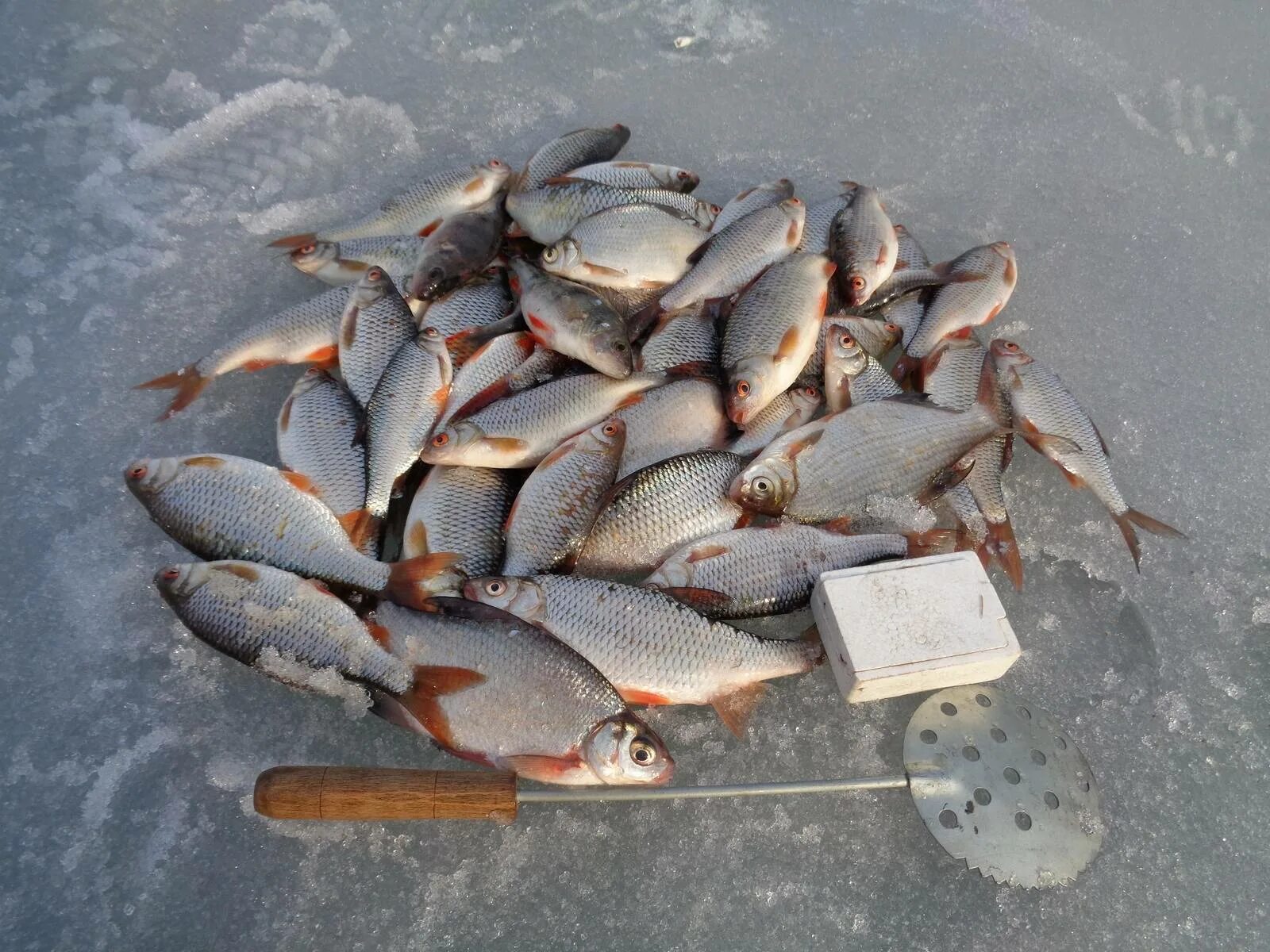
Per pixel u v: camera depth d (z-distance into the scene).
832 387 0.64
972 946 0.52
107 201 0.75
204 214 0.76
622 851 0.53
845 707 0.58
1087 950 0.53
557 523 0.57
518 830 0.54
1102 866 0.55
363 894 0.52
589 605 0.55
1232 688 0.60
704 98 0.87
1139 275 0.78
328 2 0.89
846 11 0.94
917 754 0.55
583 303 0.62
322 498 0.59
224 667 0.57
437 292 0.67
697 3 0.93
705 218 0.73
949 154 0.85
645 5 0.93
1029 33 0.94
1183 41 0.93
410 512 0.58
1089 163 0.85
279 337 0.65
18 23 0.84
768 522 0.62
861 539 0.59
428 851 0.53
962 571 0.56
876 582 0.55
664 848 0.54
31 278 0.71
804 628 0.60
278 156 0.79
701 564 0.57
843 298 0.69
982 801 0.54
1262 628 0.62
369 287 0.64
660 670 0.54
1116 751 0.58
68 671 0.57
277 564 0.56
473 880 0.52
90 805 0.53
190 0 0.87
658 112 0.86
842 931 0.52
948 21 0.94
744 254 0.68
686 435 0.63
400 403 0.60
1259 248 0.80
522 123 0.84
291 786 0.49
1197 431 0.70
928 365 0.66
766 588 0.57
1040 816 0.54
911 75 0.90
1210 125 0.88
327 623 0.53
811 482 0.60
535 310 0.63
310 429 0.61
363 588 0.55
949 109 0.88
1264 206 0.83
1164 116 0.89
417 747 0.55
